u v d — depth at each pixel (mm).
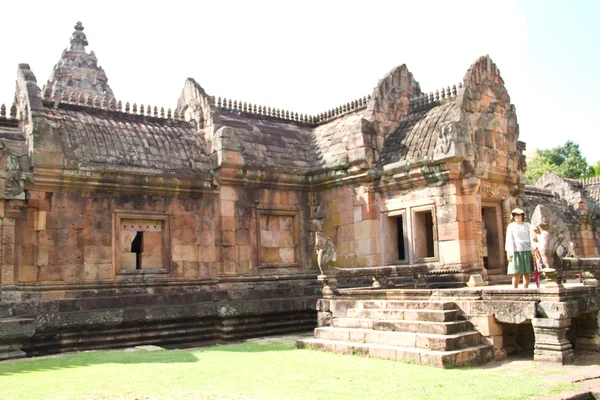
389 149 20078
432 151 18328
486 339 12102
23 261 16016
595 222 33562
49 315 15172
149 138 19203
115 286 17266
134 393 8641
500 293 12125
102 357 12906
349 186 20625
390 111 21094
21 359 13133
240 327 18344
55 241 16469
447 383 9398
